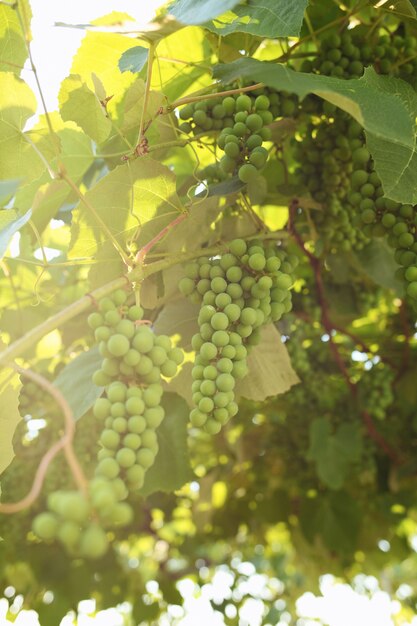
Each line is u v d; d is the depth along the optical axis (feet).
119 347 2.22
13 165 3.00
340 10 3.27
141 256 2.58
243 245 2.67
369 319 5.12
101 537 1.67
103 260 2.80
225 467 5.96
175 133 3.01
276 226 4.37
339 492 5.43
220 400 2.38
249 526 6.35
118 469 2.06
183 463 3.39
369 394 4.57
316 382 4.63
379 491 5.24
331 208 3.35
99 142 2.91
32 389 3.66
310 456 4.52
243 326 2.56
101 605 5.68
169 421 3.41
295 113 3.18
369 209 2.84
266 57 3.85
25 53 3.02
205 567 7.00
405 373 4.94
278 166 3.82
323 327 4.49
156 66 3.41
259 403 4.99
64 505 1.69
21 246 4.02
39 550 5.41
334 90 2.51
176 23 2.45
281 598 7.77
